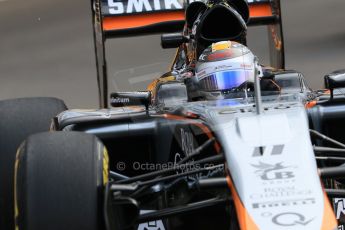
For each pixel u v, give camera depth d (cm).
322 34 4981
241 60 2048
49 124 2080
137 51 3794
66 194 1491
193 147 1784
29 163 1527
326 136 1880
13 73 4812
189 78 2145
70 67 4784
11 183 1973
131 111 2020
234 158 1537
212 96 2019
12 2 6431
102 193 1520
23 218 1486
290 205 1423
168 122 1889
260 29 3206
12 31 5662
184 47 2598
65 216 1473
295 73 2100
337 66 4344
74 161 1531
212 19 2230
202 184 1509
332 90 1905
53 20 5778
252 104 1802
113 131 1898
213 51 2089
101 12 3069
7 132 2033
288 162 1507
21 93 4475
